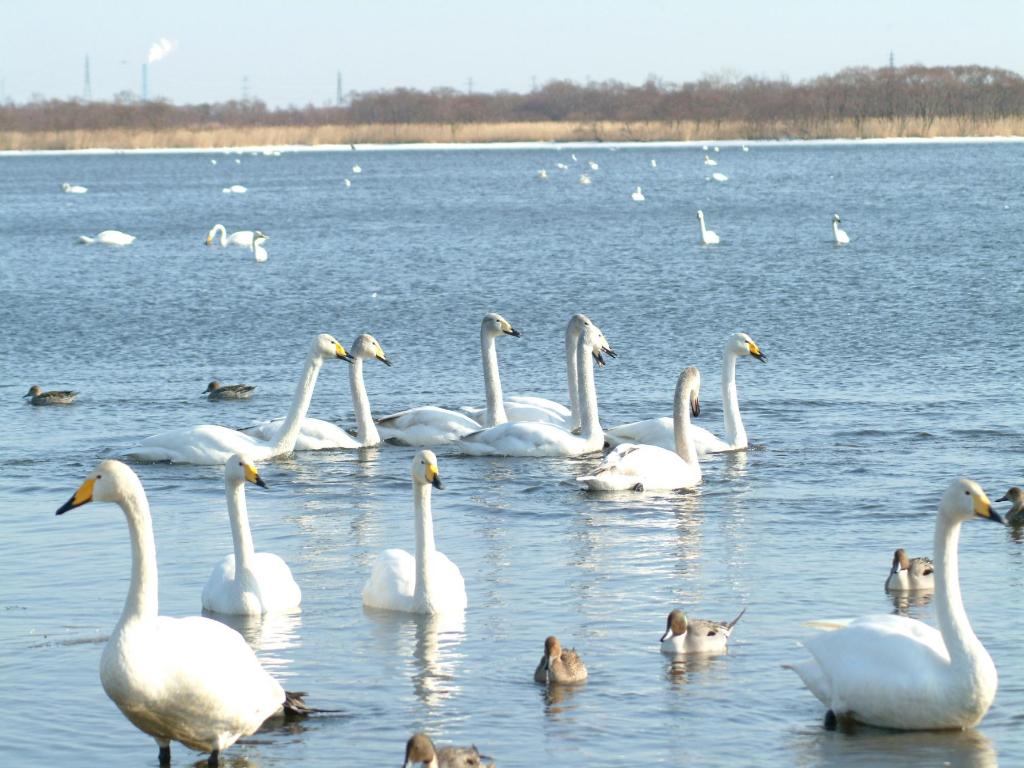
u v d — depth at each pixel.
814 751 11.95
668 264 56.47
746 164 156.38
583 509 20.55
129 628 11.52
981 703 11.96
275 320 42.28
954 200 93.00
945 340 35.59
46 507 20.75
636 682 13.51
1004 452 23.30
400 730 12.48
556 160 181.25
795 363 33.03
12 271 57.72
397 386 32.25
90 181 145.00
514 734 12.35
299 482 22.64
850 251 60.62
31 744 12.38
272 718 12.79
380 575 15.91
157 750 12.30
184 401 30.14
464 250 64.50
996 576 16.66
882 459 23.12
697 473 22.02
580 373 25.11
